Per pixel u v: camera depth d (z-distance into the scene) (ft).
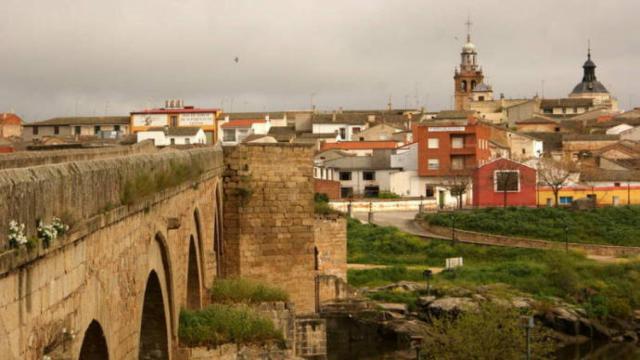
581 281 314.76
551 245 363.15
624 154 530.27
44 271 53.62
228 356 130.82
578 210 405.80
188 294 141.59
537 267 324.80
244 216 183.83
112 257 71.46
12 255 47.93
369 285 303.07
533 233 377.91
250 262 183.93
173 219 100.68
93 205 65.92
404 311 261.85
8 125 650.84
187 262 121.80
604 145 592.60
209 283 153.07
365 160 503.20
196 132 523.29
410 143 519.19
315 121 636.07
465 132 490.08
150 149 176.35
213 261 154.81
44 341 53.52
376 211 448.24
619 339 281.33
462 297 279.49
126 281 77.25
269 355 134.00
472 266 334.65
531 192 444.14
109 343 70.64
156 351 104.37
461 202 445.78
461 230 382.63
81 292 61.82
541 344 204.13
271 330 138.62
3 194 48.08
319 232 242.78
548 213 398.83
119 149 144.36
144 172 85.61
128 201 76.74
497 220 388.98
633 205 427.33
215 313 135.44
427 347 207.62
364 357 232.73
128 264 78.02
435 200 468.75
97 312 66.59
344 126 636.48
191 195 125.18
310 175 186.19
